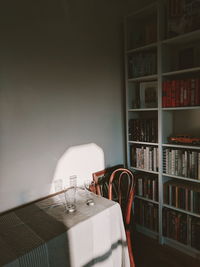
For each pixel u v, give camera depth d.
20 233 1.28
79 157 2.10
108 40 2.28
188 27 1.81
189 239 2.02
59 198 1.76
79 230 1.32
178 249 2.14
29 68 1.68
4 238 1.23
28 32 1.66
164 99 2.03
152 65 2.17
